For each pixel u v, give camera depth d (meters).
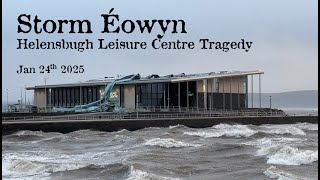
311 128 79.19
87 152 45.12
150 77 108.88
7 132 66.19
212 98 104.00
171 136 60.84
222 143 49.19
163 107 101.25
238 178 30.14
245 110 102.75
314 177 29.80
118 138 57.59
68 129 69.44
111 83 106.06
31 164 33.59
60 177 30.84
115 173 31.48
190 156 40.22
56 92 124.44
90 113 88.81
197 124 80.44
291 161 35.78
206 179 29.95
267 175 30.45
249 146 45.06
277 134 63.59
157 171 32.09
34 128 67.81
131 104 105.00
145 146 47.88
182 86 101.81
